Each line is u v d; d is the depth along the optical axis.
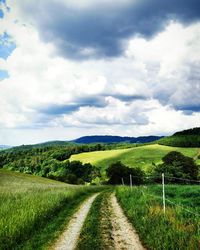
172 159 90.50
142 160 150.38
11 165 182.38
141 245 12.69
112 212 21.12
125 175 104.06
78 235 14.17
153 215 16.27
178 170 86.69
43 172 157.25
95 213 20.25
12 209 18.19
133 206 21.25
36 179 81.62
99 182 119.88
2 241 12.27
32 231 14.44
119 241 13.27
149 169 111.12
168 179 86.62
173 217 14.97
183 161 89.75
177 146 177.38
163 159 93.19
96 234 14.05
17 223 14.34
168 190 28.83
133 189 33.19
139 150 172.25
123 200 26.31
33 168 169.38
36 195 25.81
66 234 14.36
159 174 88.56
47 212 18.55
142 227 14.75
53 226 15.74
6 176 75.75
